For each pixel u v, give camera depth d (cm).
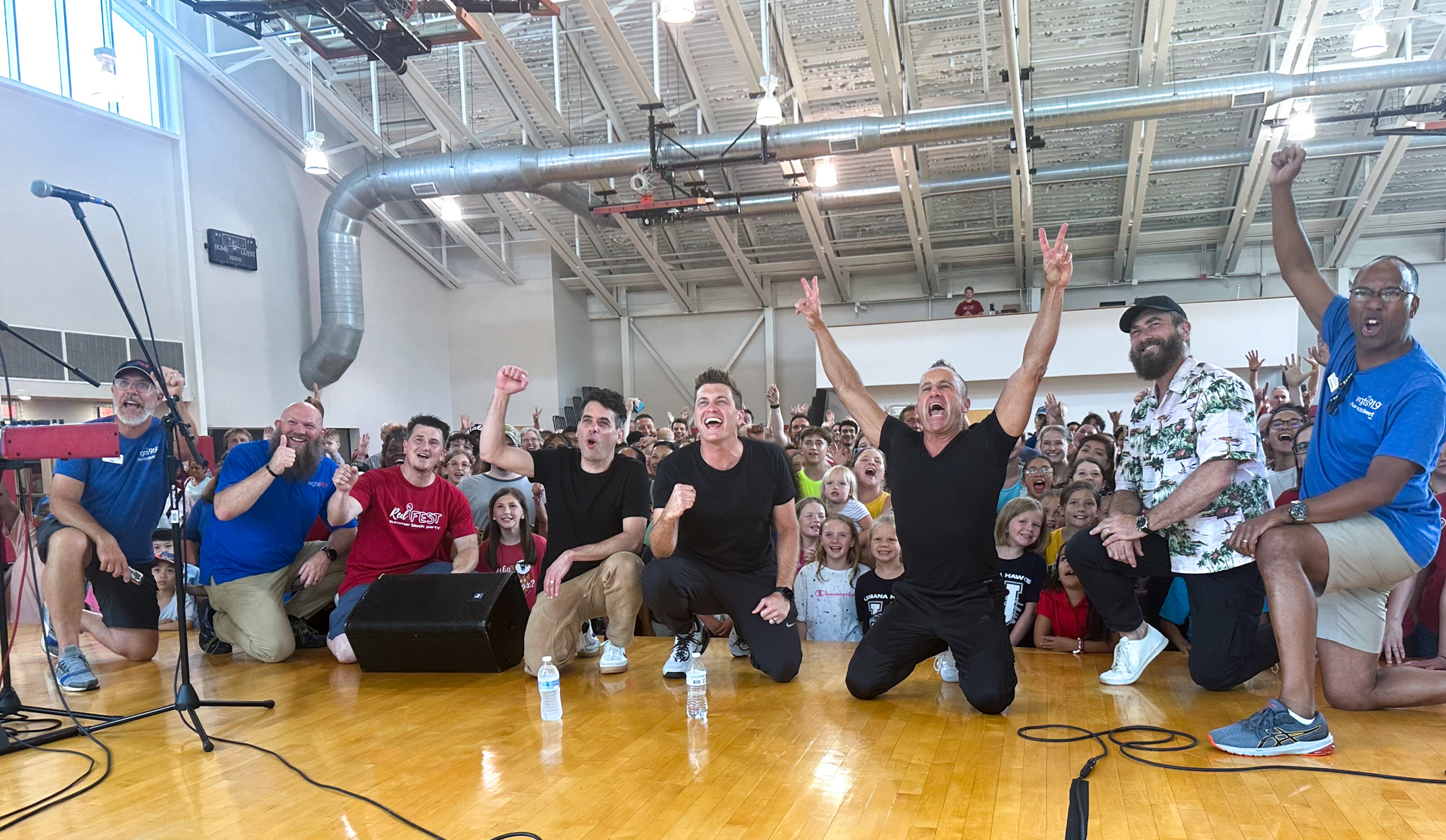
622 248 1514
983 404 1353
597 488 340
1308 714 226
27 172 862
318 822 200
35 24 883
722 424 303
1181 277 1438
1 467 268
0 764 245
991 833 186
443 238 1560
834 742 248
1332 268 1345
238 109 1120
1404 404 232
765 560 324
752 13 991
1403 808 192
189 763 242
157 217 1005
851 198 1231
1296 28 879
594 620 416
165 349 1005
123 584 366
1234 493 272
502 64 1006
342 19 625
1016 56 860
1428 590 323
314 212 1260
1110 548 274
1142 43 1025
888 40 937
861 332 1388
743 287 1631
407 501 382
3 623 278
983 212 1334
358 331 1200
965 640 269
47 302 876
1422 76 877
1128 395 1305
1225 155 1127
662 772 227
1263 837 180
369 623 335
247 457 379
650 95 999
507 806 207
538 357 1552
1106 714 267
